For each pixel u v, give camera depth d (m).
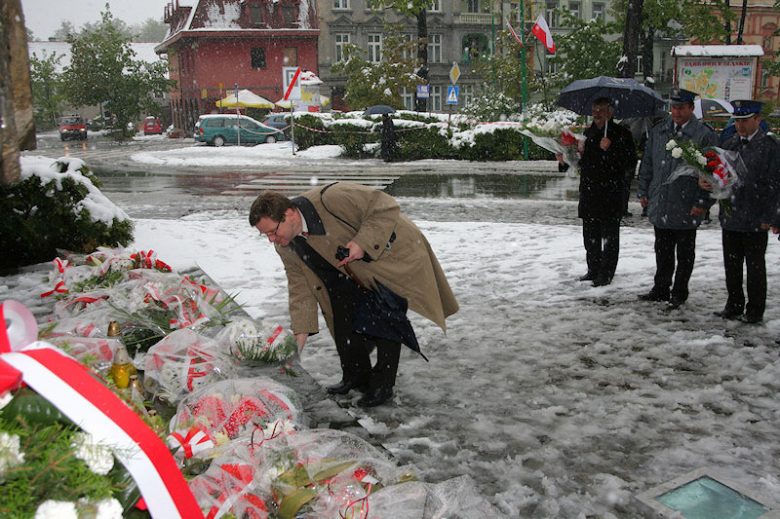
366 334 3.64
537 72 33.16
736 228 5.04
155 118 51.50
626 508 2.79
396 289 3.68
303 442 2.53
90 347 3.20
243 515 2.23
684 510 2.76
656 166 5.62
